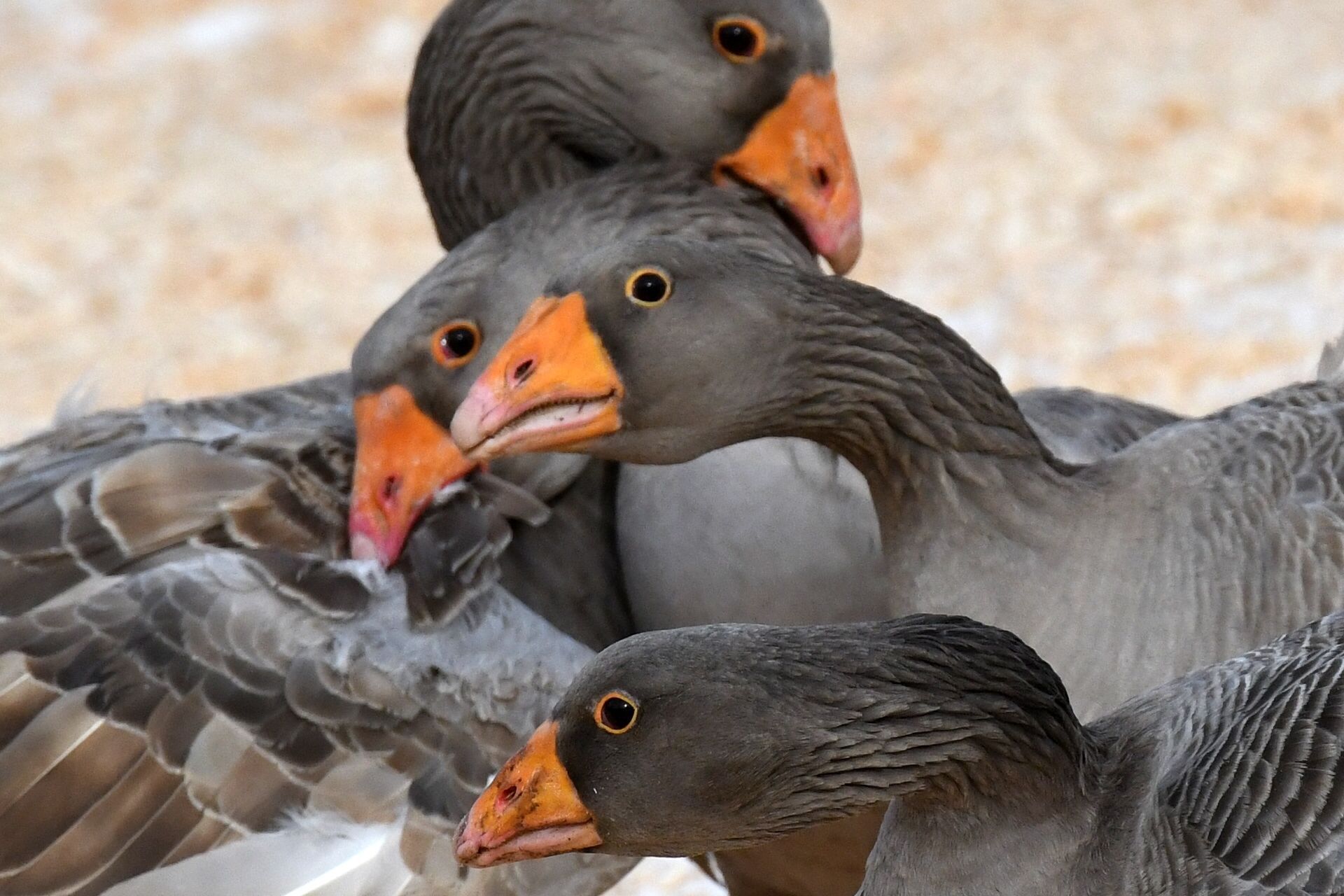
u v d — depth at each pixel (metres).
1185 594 9.52
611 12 11.41
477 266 10.59
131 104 28.72
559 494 11.01
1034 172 23.00
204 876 9.54
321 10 31.58
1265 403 10.37
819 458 10.30
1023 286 20.41
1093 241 21.16
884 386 9.56
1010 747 8.02
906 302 9.70
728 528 10.32
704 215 11.02
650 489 10.53
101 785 9.54
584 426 9.35
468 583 10.15
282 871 9.58
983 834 8.22
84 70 30.08
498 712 9.91
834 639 8.05
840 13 29.38
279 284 22.95
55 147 27.41
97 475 10.20
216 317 22.22
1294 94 24.08
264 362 20.92
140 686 9.64
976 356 9.73
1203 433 9.93
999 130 24.30
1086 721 9.58
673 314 9.27
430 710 9.83
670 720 7.93
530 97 11.80
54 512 10.09
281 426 11.14
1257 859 7.66
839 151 11.33
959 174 23.30
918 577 9.79
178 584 9.81
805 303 9.44
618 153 11.72
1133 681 9.51
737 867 10.73
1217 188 21.86
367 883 9.63
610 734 8.01
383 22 30.80
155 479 10.20
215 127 27.67
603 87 11.51
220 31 31.09
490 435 9.32
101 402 20.16
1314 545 9.50
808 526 10.30
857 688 7.90
